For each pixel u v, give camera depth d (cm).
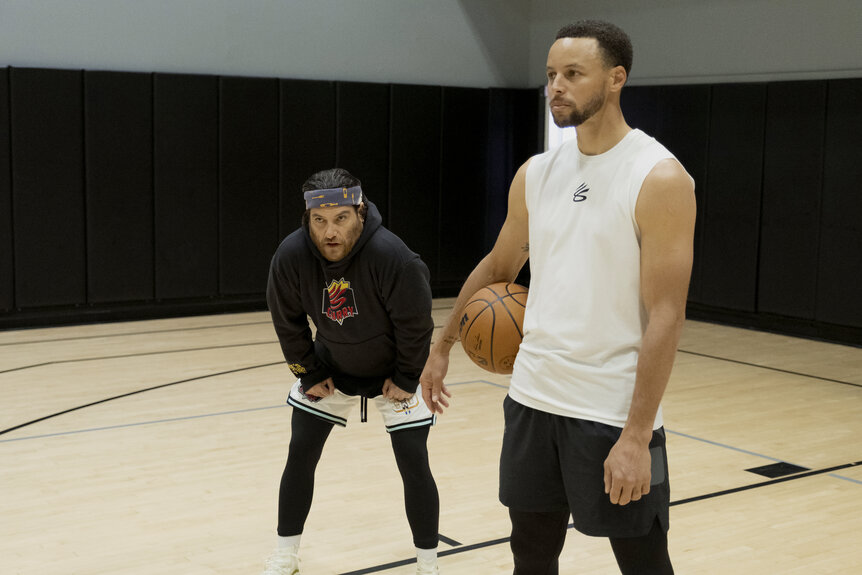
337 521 342
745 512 354
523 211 205
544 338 191
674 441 453
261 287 856
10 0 734
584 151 186
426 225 937
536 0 982
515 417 196
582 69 176
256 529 333
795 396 550
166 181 800
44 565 299
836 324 730
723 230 808
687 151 829
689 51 843
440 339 226
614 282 182
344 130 880
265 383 566
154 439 446
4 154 731
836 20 729
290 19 860
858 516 351
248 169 836
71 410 498
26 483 380
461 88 941
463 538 326
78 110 756
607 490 176
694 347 705
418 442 268
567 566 303
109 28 777
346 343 261
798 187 749
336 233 241
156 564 301
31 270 752
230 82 819
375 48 909
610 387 183
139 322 789
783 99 754
